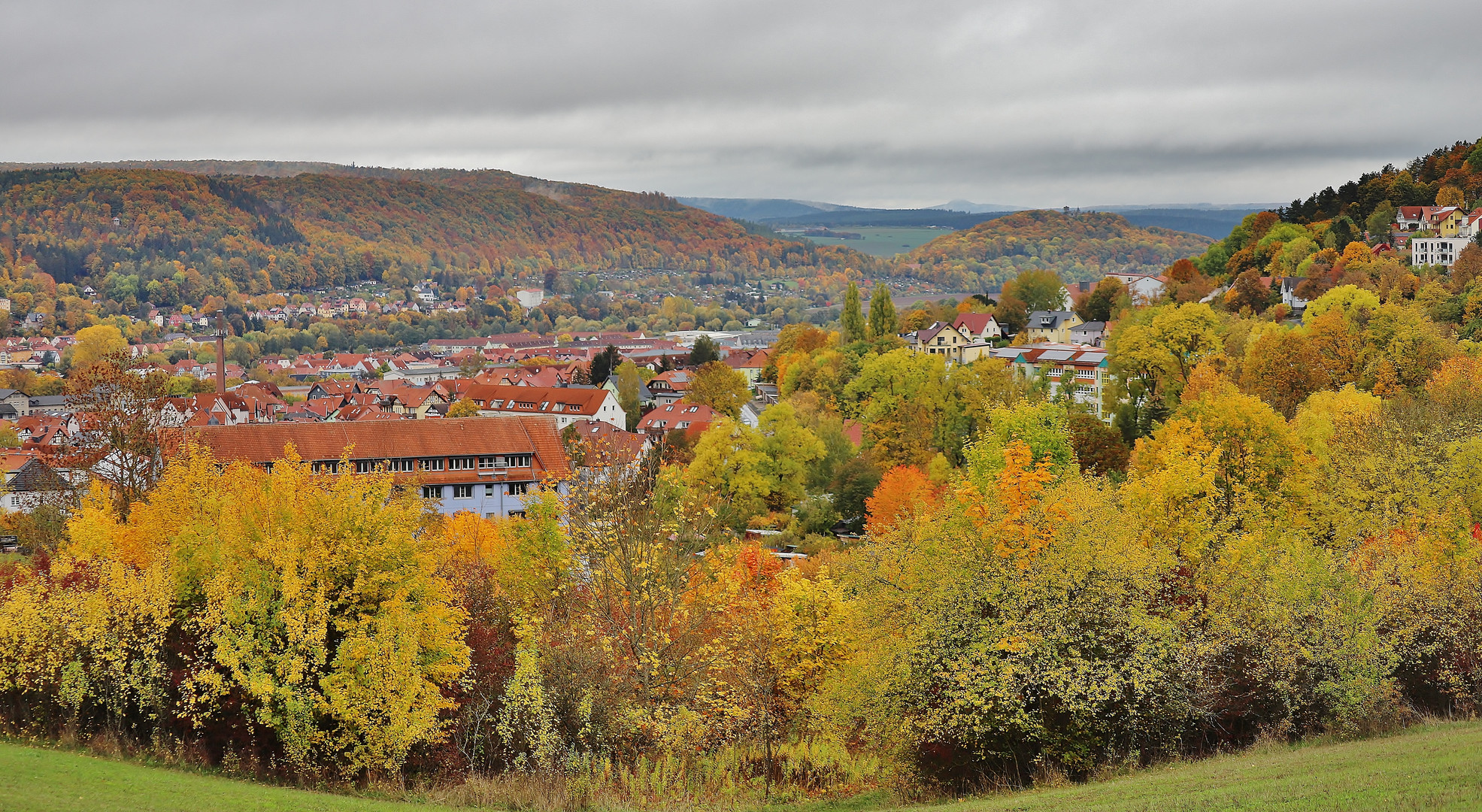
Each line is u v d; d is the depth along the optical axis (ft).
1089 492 150.10
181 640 133.90
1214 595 144.05
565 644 153.28
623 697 150.30
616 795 132.77
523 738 140.05
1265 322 561.43
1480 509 198.08
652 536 156.76
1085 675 126.41
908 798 130.31
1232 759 123.54
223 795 112.47
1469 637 144.66
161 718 131.64
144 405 239.91
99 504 173.06
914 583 139.64
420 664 132.87
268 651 126.52
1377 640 137.28
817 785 143.23
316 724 129.39
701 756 150.00
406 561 132.98
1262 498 221.46
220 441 341.62
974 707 126.72
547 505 177.88
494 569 187.11
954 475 290.56
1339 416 281.74
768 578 189.67
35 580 148.05
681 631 157.17
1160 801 100.27
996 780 129.29
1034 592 130.62
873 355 526.57
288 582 123.54
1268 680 134.72
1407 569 149.48
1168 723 130.82
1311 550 149.79
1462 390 305.73
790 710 157.48
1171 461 188.03
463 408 654.94
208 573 133.28
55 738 132.77
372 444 356.79
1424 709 143.54
